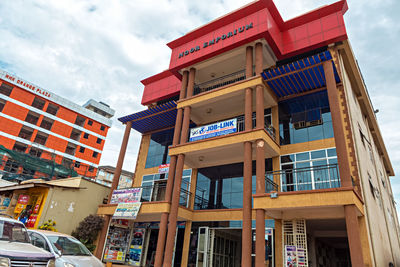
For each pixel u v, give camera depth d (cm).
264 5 1421
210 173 1655
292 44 1451
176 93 1900
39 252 679
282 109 1484
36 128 4366
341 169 999
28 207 1625
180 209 1462
